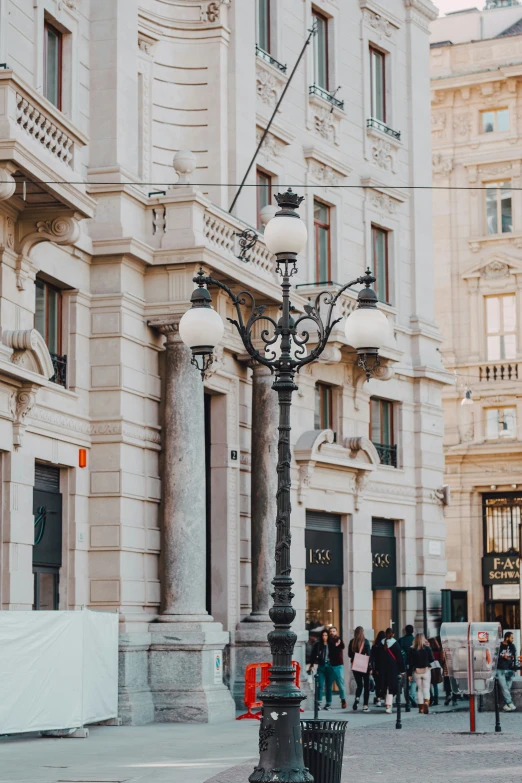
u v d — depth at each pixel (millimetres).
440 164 53031
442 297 52656
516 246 51719
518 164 52062
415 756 19188
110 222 25469
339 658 29266
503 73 51781
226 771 16719
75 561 24484
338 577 34000
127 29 26500
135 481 25500
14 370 21281
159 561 26203
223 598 28312
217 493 28641
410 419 38000
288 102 32875
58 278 24234
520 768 17578
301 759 13320
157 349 26594
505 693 29312
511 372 51312
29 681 19844
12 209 22094
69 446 24422
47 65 24797
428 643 31906
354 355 33812
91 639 21750
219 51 29094
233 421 28953
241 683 28031
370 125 36688
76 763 17625
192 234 25953
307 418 32531
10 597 21875
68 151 22578
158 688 24953
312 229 33469
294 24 33406
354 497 34531
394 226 37688
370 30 37125
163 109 28688
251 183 30125
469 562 51375
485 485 51344
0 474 22094
